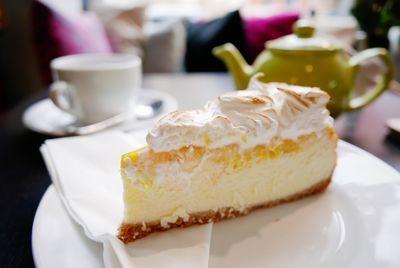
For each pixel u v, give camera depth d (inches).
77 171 10.3
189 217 9.8
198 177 9.8
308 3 40.4
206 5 44.1
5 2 33.3
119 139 11.6
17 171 11.7
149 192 9.4
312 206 10.2
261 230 9.5
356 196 9.9
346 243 8.7
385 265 7.9
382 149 12.5
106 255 7.9
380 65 14.9
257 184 10.3
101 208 9.2
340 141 12.2
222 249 8.9
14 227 9.5
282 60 13.0
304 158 10.5
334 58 13.0
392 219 9.0
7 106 35.4
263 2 44.9
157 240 9.1
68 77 13.5
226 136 9.8
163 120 9.5
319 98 10.5
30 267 8.4
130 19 32.3
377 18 17.5
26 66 36.3
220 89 18.9
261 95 10.7
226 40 30.4
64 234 8.5
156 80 21.6
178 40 33.0
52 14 23.9
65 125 14.1
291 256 8.7
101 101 14.0
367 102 13.7
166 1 44.3
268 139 10.1
